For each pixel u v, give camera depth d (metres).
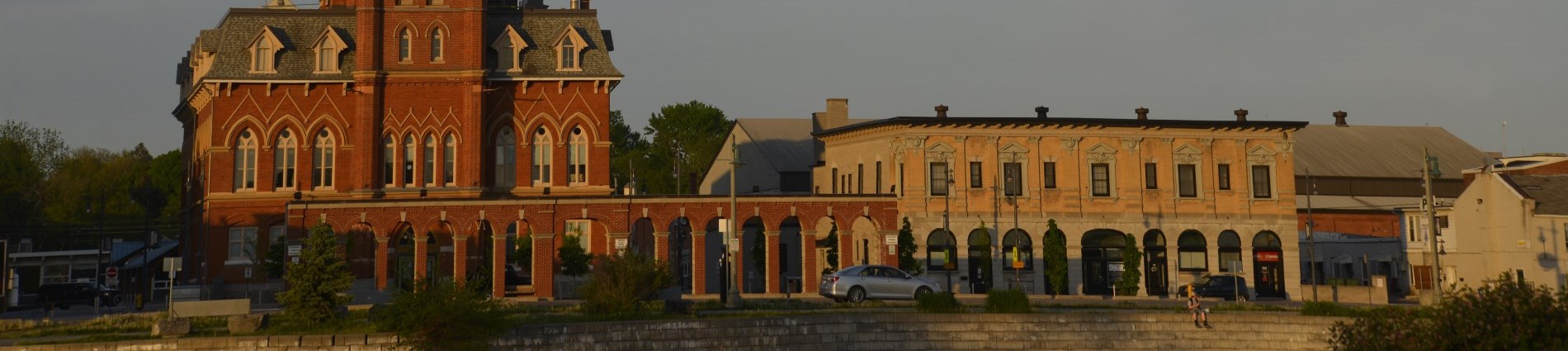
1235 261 65.12
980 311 45.16
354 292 59.06
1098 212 67.75
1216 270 68.94
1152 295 67.75
